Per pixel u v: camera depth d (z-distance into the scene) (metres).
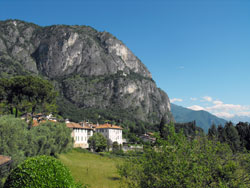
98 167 45.47
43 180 13.85
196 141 16.88
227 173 15.00
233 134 61.22
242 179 15.37
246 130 70.75
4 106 62.44
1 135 30.23
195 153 16.38
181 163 15.40
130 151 20.72
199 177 14.56
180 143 16.58
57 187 14.15
